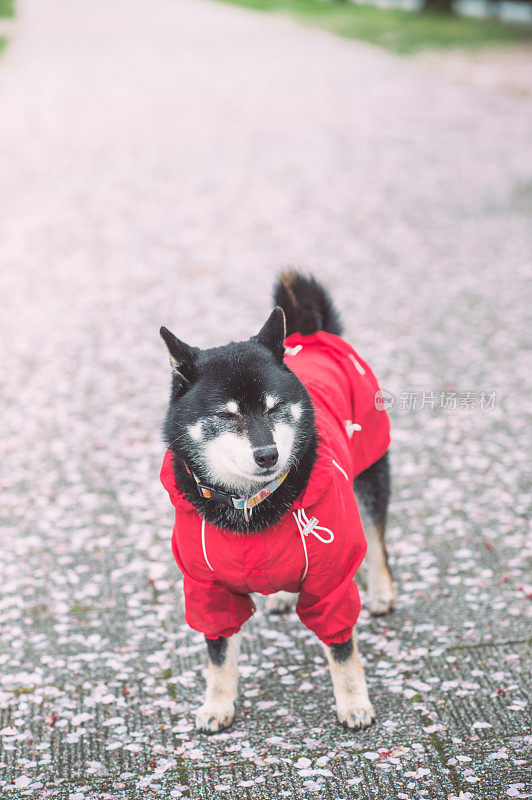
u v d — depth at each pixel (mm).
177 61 23312
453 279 8422
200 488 3025
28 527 4832
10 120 16891
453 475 5191
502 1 29359
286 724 3355
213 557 3055
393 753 3146
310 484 3000
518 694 3426
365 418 3660
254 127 15438
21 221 11016
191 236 10156
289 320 3807
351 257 9180
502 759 3084
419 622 3924
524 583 4152
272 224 10414
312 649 3812
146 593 4238
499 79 17672
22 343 7461
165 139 14977
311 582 3102
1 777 3117
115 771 3141
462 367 6570
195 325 7629
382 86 18156
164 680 3635
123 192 12062
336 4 33750
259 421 2887
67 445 5762
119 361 7031
